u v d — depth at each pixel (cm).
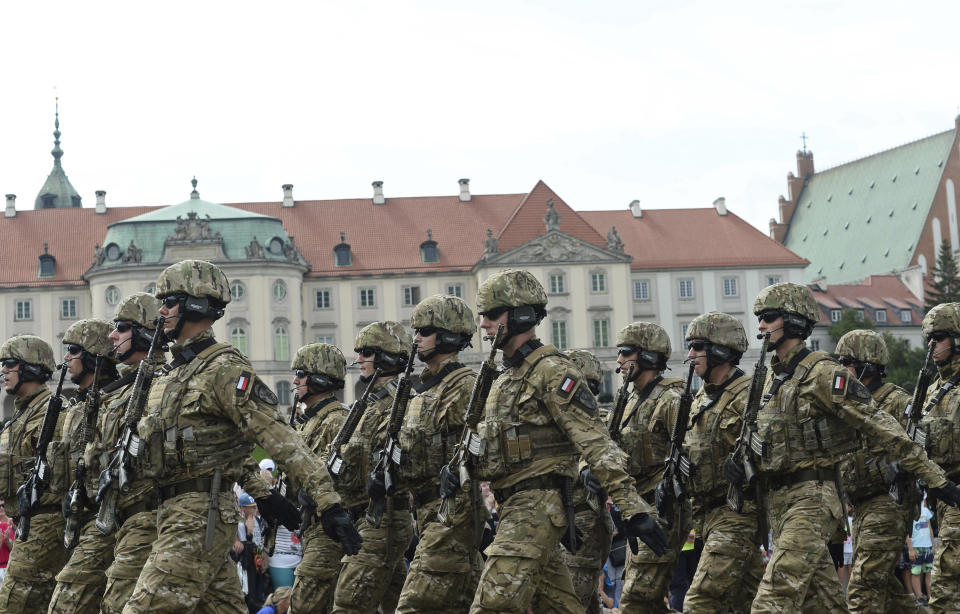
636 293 14262
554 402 1169
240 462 1190
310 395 1881
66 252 13638
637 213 14862
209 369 1167
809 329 1390
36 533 1558
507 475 1198
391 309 13688
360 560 1561
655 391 1695
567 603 1218
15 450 1667
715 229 14738
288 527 1241
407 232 14075
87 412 1360
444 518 1325
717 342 1503
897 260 18450
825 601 1321
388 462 1504
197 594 1142
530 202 14038
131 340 1390
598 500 1170
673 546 1529
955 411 1641
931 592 1554
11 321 13312
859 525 1692
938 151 18750
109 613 1196
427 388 1511
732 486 1402
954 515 1526
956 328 1634
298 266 13162
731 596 1450
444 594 1355
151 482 1192
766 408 1374
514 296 1212
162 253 12862
